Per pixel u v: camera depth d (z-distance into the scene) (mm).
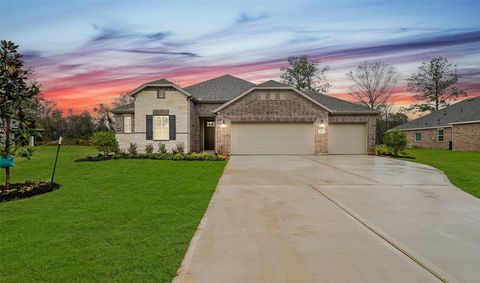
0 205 6742
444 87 40844
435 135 30578
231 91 22750
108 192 8070
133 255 3977
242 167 13094
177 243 4430
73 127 38219
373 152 20531
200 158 15883
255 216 5910
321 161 15805
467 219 5812
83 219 5621
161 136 18609
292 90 19375
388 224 5453
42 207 6555
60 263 3721
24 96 8570
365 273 3564
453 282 3375
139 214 5969
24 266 3648
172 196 7543
